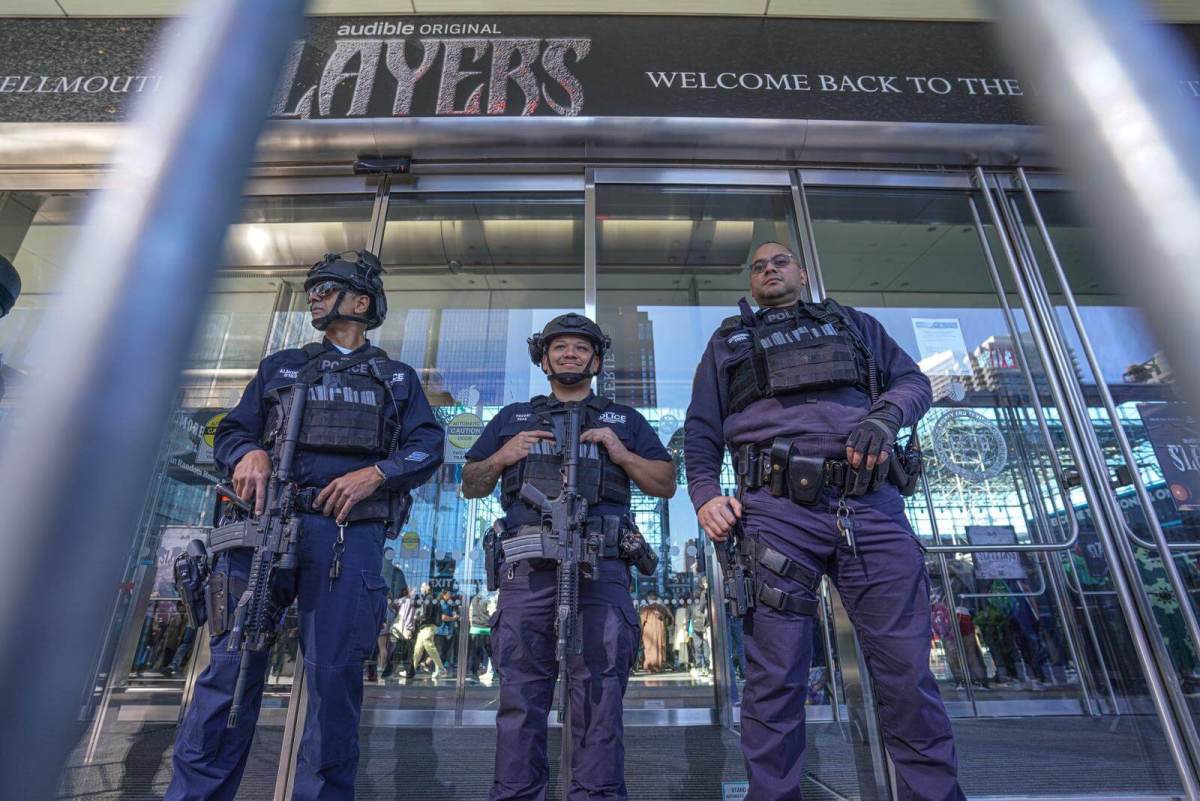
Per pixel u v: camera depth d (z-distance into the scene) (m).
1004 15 0.35
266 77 0.37
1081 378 2.65
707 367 1.95
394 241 3.05
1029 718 2.26
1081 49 0.32
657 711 2.39
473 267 3.06
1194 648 2.23
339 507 1.67
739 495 1.75
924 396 1.73
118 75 3.16
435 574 2.51
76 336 0.27
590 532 1.76
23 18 3.32
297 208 3.08
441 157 3.00
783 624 1.54
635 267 3.09
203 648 2.30
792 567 1.56
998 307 2.88
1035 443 2.62
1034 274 2.89
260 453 1.73
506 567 1.81
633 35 3.39
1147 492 2.43
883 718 1.52
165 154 0.32
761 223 3.13
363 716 2.30
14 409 0.26
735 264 3.11
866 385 1.78
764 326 1.87
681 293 3.06
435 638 2.42
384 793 2.14
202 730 1.51
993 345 2.81
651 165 3.07
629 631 1.77
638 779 2.18
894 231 3.07
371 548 1.76
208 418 2.64
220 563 1.63
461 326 2.98
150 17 3.37
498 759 1.62
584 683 1.67
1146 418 2.53
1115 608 2.33
